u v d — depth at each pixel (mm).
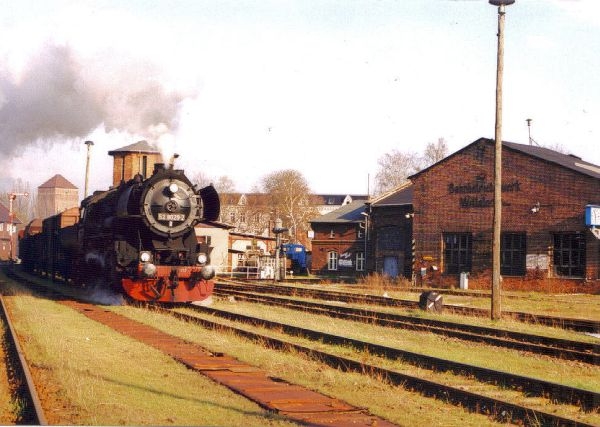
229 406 9094
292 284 42906
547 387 10250
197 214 23031
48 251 39000
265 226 98938
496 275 21562
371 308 24672
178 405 9078
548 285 38344
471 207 42219
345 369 11914
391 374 11062
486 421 8836
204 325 17359
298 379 10922
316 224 63094
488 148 41469
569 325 19703
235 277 51188
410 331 17500
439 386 10141
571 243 38000
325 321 19531
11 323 16531
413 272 44781
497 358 13836
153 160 50125
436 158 84188
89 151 47750
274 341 14211
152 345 13922
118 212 23172
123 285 21906
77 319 18328
